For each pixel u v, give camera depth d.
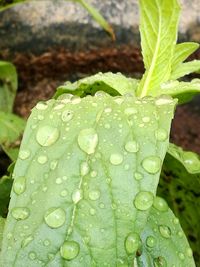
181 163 0.21
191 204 0.23
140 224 0.16
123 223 0.16
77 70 0.36
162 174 0.23
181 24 0.35
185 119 0.39
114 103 0.18
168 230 0.20
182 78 0.36
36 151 0.17
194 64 0.23
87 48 0.36
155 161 0.17
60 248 0.16
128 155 0.17
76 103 0.18
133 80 0.23
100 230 0.16
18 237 0.16
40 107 0.18
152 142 0.17
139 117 0.17
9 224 0.16
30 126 0.18
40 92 0.37
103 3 0.35
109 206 0.16
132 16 0.35
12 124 0.29
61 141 0.17
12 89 0.34
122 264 0.16
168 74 0.22
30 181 0.17
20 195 0.17
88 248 0.16
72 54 0.36
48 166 0.17
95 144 0.17
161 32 0.22
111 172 0.16
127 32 0.35
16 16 0.35
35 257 0.16
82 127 0.17
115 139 0.17
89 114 0.18
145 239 0.19
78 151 0.17
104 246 0.16
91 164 0.17
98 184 0.16
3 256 0.16
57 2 0.35
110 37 0.35
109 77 0.22
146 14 0.21
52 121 0.18
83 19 0.35
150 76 0.22
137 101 0.18
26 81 0.37
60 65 0.36
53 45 0.35
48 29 0.35
